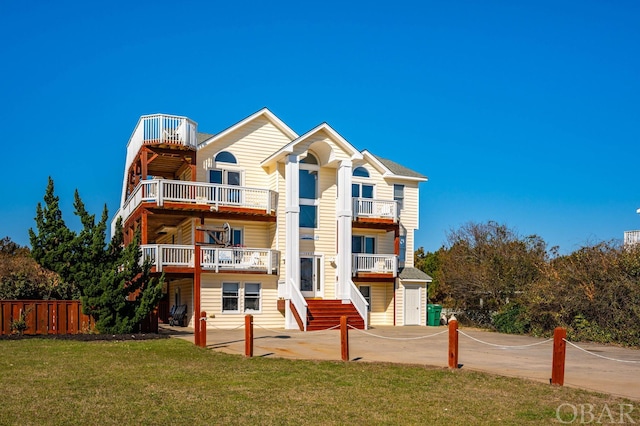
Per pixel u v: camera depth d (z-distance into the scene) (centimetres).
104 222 2181
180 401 1069
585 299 2366
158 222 3142
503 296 3222
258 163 3092
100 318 2148
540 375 1371
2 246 4706
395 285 3306
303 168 3112
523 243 3462
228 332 2509
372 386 1230
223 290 2862
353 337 2305
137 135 2964
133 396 1100
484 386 1234
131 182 3553
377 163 3347
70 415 956
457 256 3844
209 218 2909
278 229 2984
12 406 1003
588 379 1331
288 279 2883
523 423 955
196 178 2945
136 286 2245
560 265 2612
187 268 2742
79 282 2128
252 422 941
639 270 2266
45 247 2125
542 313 2500
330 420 960
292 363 1531
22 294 2395
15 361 1478
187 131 2831
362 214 3212
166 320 3331
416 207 3494
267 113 3106
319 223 3119
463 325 3262
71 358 1548
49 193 2138
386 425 938
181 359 1577
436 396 1139
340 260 3059
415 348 1923
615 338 2242
